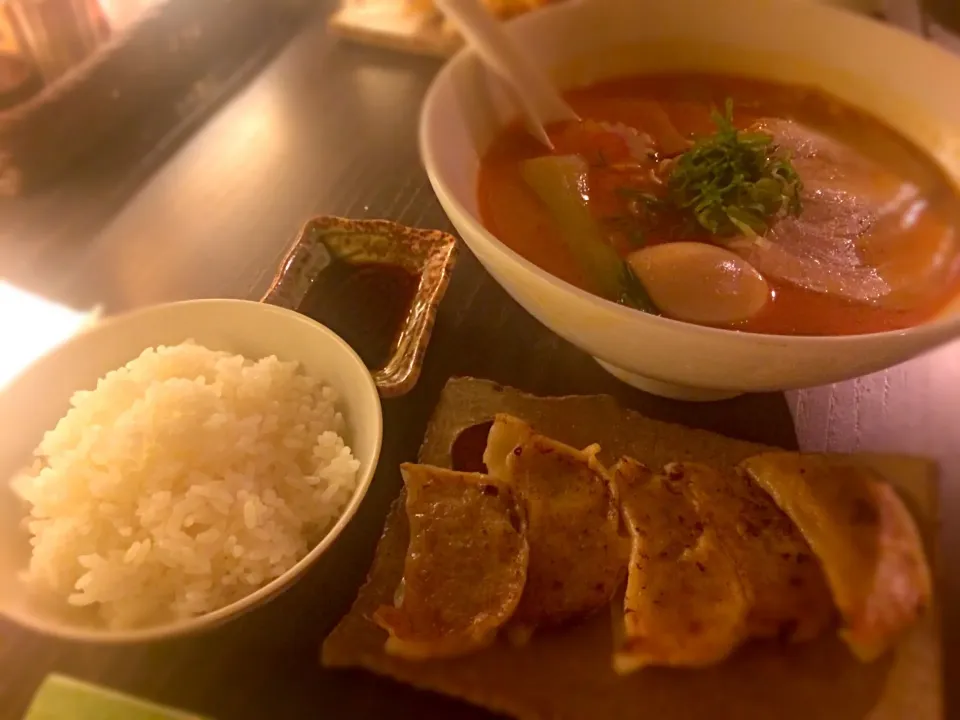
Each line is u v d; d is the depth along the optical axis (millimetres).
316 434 288
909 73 338
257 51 539
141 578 246
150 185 431
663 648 227
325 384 304
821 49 356
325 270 364
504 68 323
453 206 252
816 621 236
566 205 312
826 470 262
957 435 303
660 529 246
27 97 454
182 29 500
